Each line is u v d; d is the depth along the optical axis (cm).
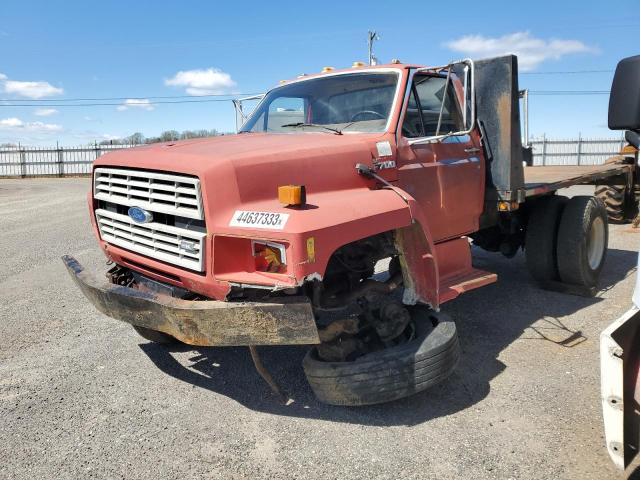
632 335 243
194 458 312
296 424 346
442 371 338
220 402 378
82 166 3725
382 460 304
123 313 346
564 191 1490
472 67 409
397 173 405
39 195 2097
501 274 703
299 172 344
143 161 358
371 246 377
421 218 363
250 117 530
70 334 516
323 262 300
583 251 582
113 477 297
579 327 504
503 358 438
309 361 342
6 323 547
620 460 232
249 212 312
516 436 324
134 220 369
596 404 359
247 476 294
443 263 444
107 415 363
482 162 504
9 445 330
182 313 311
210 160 324
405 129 430
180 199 330
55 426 351
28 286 685
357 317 362
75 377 422
